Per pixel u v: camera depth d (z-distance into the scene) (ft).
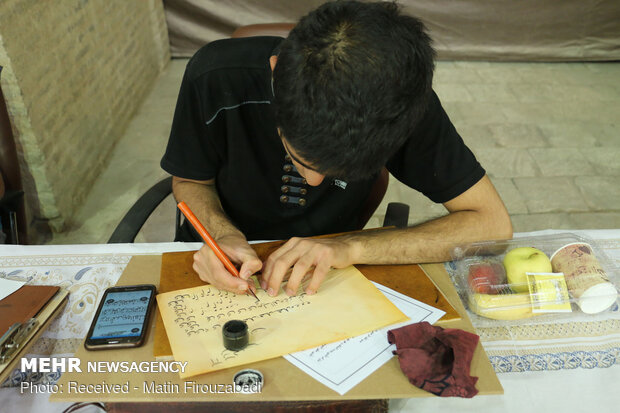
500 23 13.69
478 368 2.65
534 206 8.91
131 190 9.21
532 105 12.07
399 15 2.48
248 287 3.14
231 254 3.38
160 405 2.54
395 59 2.31
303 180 4.20
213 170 4.32
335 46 2.31
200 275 3.31
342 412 2.59
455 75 13.44
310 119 2.37
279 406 2.56
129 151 10.27
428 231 3.67
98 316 2.97
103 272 3.55
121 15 10.59
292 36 2.47
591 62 14.25
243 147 4.04
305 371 2.65
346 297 3.16
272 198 4.36
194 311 3.03
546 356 3.00
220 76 3.77
